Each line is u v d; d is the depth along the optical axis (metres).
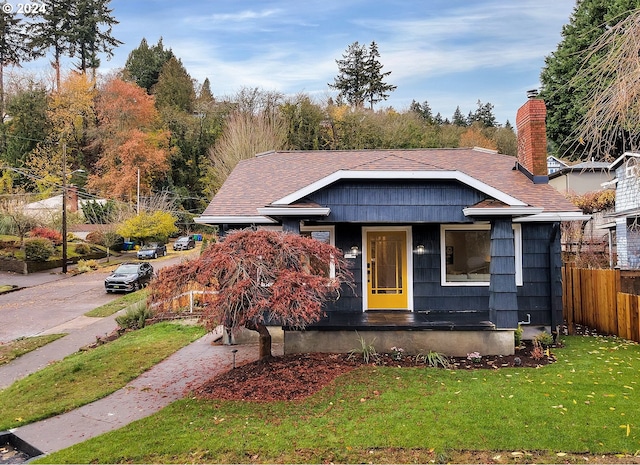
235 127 35.66
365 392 7.11
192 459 5.29
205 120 49.66
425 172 9.53
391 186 9.77
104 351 11.30
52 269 31.11
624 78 5.25
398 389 7.18
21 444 6.43
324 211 9.35
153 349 11.16
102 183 43.81
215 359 10.18
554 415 6.00
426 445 5.34
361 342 9.21
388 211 9.76
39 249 30.34
